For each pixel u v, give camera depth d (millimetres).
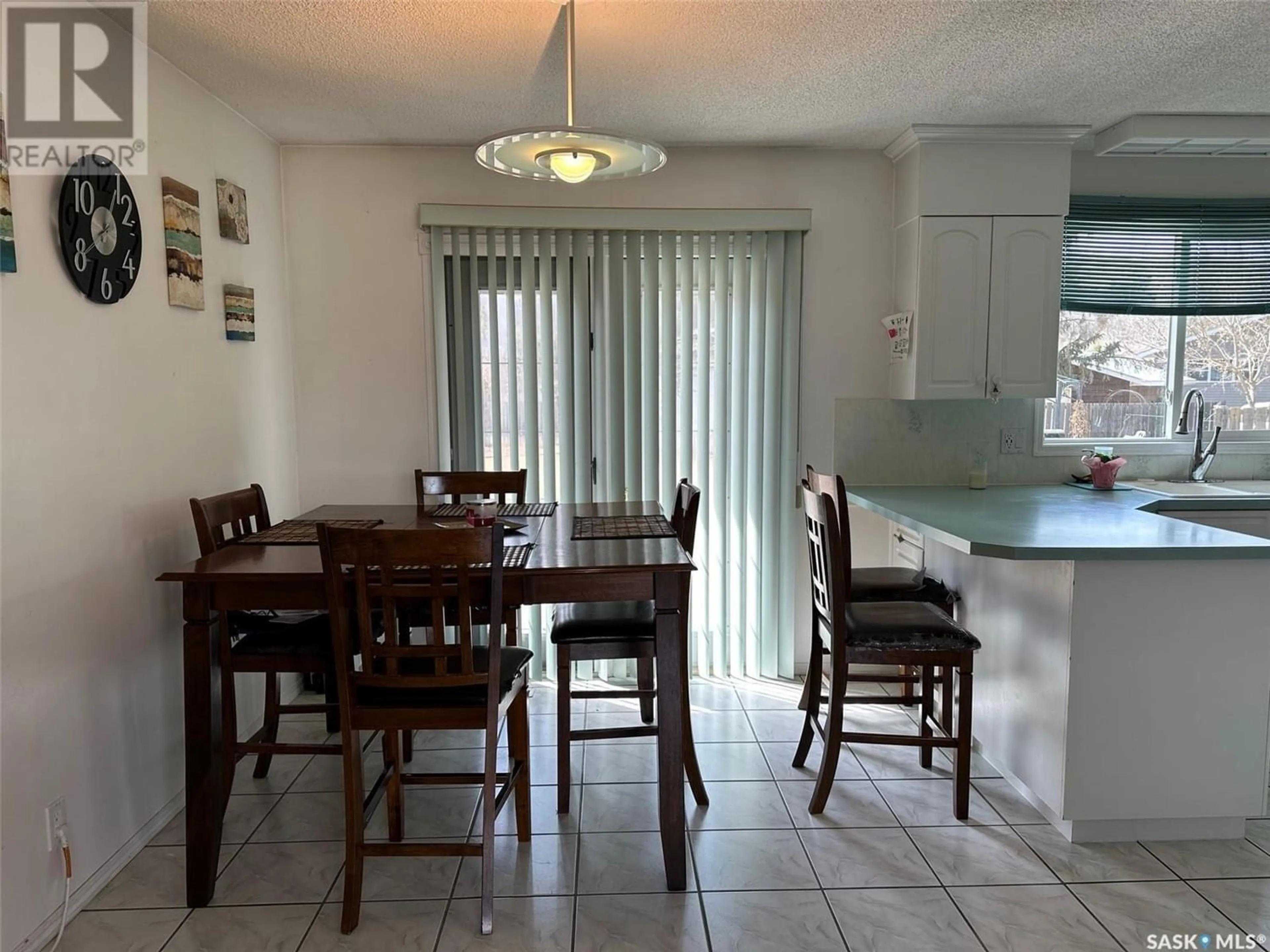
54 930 1895
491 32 2285
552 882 2105
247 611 2312
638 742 2967
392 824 2248
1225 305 3627
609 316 3451
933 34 2320
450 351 3469
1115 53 2467
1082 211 3545
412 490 3512
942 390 3295
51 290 1896
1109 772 2221
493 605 1830
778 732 3037
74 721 1974
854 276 3525
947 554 3051
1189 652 2188
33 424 1834
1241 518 3160
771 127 3160
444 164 3387
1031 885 2068
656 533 2455
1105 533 2369
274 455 3252
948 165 3201
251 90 2705
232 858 2221
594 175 2289
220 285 2791
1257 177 3600
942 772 2701
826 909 1980
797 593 3643
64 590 1937
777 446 3545
